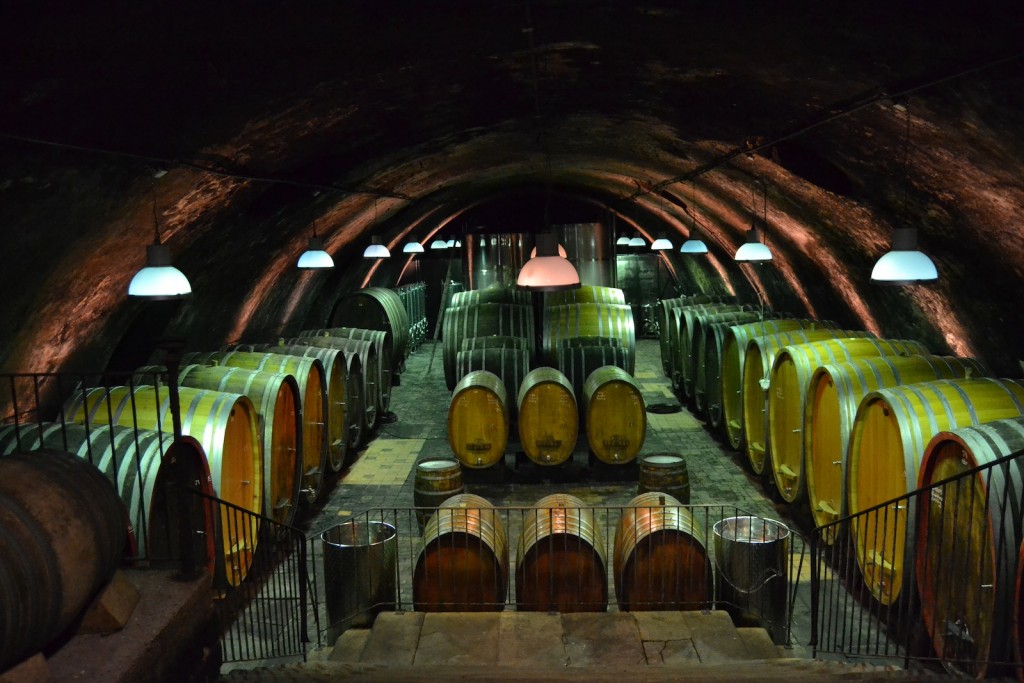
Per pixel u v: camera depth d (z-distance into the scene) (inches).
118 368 340.5
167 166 226.7
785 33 182.1
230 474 275.0
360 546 246.8
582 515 260.4
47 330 261.4
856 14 159.3
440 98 270.5
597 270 691.4
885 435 247.6
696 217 600.1
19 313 237.1
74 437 224.7
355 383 462.3
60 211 211.0
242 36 166.6
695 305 604.1
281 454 333.1
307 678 187.0
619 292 605.6
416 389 660.7
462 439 413.7
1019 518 178.2
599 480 417.4
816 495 311.1
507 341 502.3
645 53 224.4
